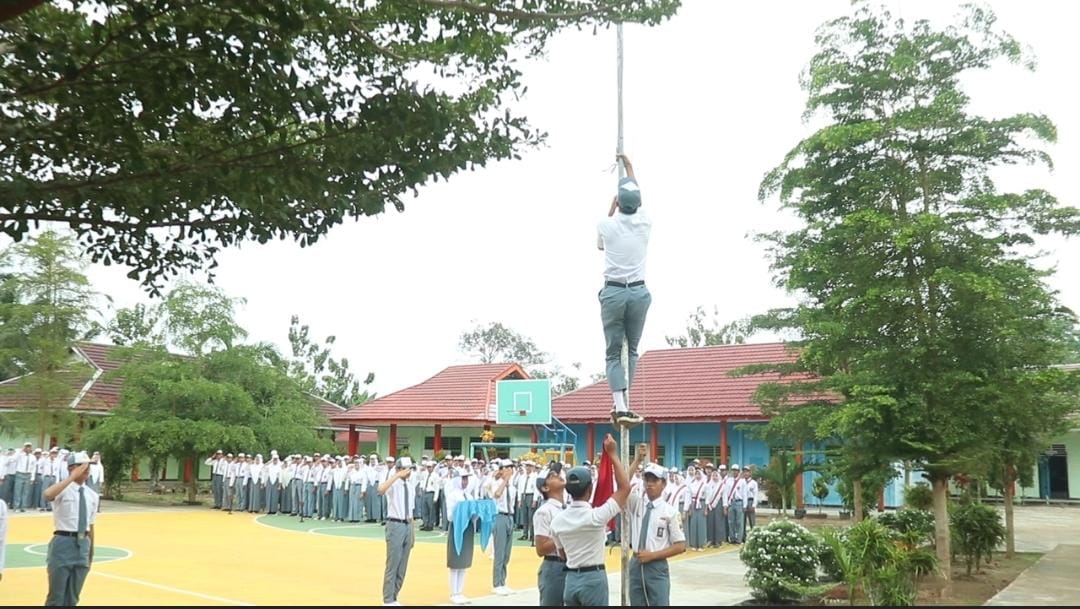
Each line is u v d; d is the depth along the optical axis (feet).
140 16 22.94
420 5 28.55
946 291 44.11
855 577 38.34
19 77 24.27
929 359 44.04
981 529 50.78
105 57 24.71
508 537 44.60
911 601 38.24
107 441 96.73
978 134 42.80
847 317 46.09
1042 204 43.62
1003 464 53.93
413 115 26.53
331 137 26.58
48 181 26.37
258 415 104.42
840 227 46.24
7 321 98.48
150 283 29.37
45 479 91.25
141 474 132.57
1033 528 86.79
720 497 71.05
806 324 50.57
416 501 80.94
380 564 53.47
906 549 41.78
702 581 48.65
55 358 97.14
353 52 28.53
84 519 30.78
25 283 97.55
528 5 28.66
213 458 101.30
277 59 24.25
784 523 42.60
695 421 105.40
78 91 24.40
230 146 26.35
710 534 70.08
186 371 100.27
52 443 106.73
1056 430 48.96
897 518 55.93
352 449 118.83
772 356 110.22
